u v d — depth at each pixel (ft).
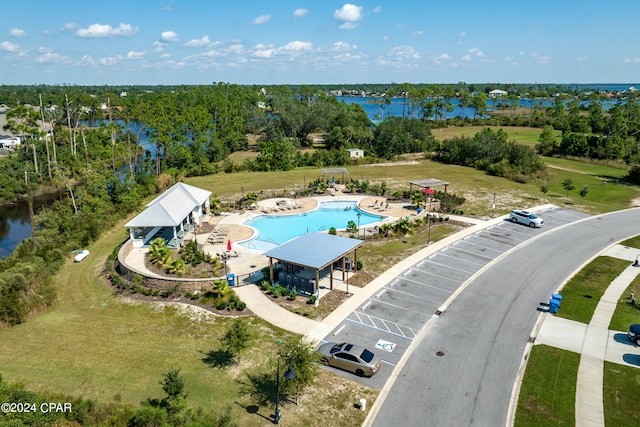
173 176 226.58
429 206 171.83
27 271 103.91
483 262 118.93
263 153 276.21
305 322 87.40
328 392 67.10
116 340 83.35
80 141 288.71
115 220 160.45
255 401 65.21
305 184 213.66
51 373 73.56
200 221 156.04
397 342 80.33
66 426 58.80
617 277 109.09
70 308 97.45
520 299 97.81
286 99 367.25
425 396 66.08
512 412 62.90
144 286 103.86
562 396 66.33
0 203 204.03
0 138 310.04
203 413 60.85
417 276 109.60
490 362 74.59
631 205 179.42
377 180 223.71
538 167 229.66
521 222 152.66
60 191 227.40
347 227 146.20
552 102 636.07
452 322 87.61
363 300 96.78
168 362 75.66
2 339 85.25
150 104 279.90
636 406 64.28
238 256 122.11
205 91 517.55
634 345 79.87
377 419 61.46
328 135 341.21
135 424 58.39
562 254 124.77
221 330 85.40
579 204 179.52
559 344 80.12
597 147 270.87
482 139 258.16
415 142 312.50
